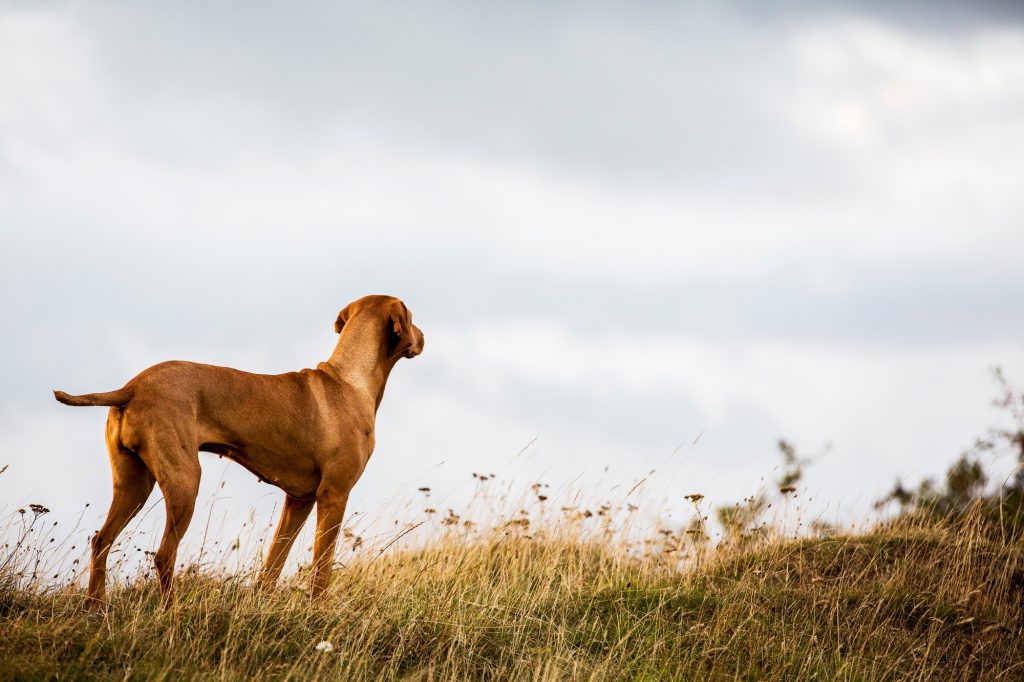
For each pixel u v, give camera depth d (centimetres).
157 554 980
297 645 1002
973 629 1360
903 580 1437
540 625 1178
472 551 1402
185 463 998
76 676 877
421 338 1316
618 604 1283
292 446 1114
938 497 1812
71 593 1014
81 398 962
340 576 1198
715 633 1212
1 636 905
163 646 945
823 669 1200
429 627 1101
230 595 1063
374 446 1218
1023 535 1588
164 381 1015
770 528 1565
